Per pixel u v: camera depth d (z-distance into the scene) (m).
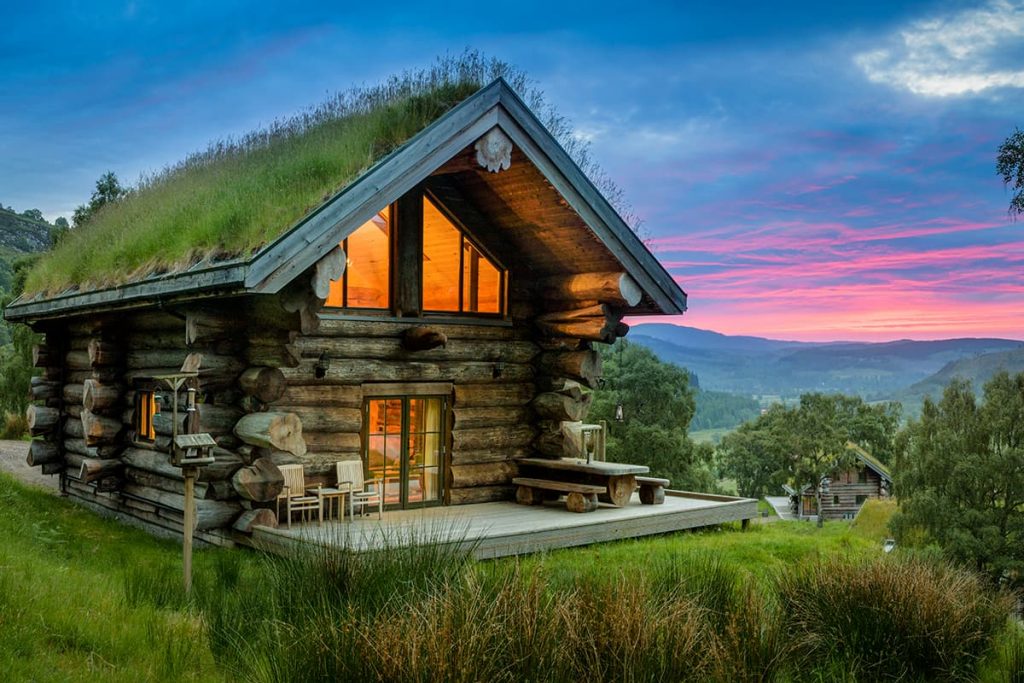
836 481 65.31
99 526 13.07
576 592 6.54
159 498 12.60
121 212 15.35
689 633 6.16
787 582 7.98
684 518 13.53
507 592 6.02
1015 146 15.32
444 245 13.94
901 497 40.59
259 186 11.17
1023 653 7.02
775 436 68.00
